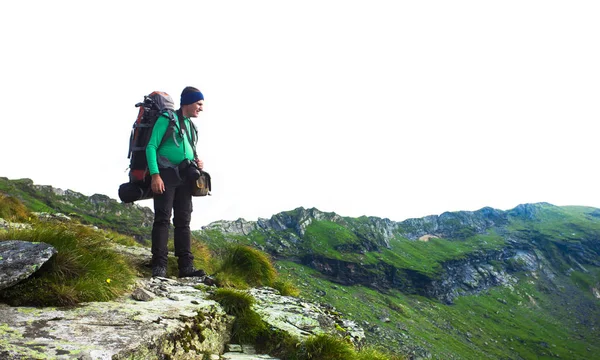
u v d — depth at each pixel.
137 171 7.07
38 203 166.12
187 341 4.30
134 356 3.29
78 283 4.33
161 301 5.16
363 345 6.64
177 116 7.36
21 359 2.63
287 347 5.37
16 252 4.14
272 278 9.84
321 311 7.39
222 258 10.16
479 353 175.12
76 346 3.03
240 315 5.71
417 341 162.75
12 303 3.77
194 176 7.41
